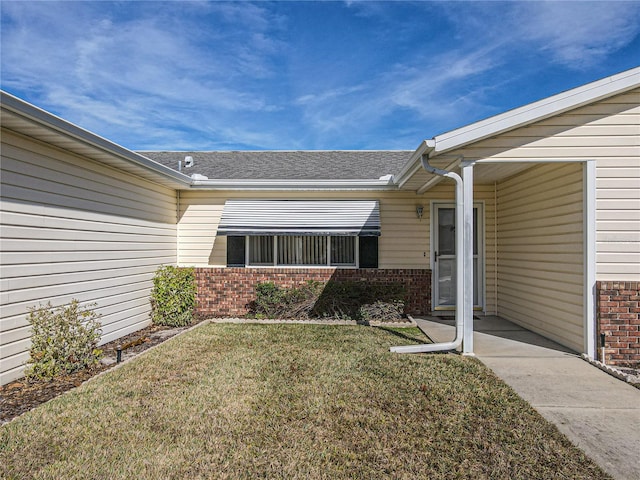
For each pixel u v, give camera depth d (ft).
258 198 37.99
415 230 37.63
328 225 36.06
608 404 16.66
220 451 12.97
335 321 33.14
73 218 23.07
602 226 22.59
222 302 37.09
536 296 28.91
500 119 22.30
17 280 19.06
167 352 23.86
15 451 12.92
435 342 26.27
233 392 17.63
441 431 14.26
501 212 35.47
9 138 18.66
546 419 15.26
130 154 24.94
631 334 22.29
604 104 22.48
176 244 37.88
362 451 13.00
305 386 18.29
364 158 49.60
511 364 21.77
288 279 36.70
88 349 21.49
